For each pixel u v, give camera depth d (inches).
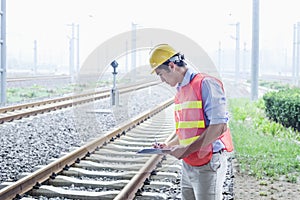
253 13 784.9
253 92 793.6
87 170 268.8
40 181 238.4
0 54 626.5
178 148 135.4
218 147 140.1
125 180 245.8
